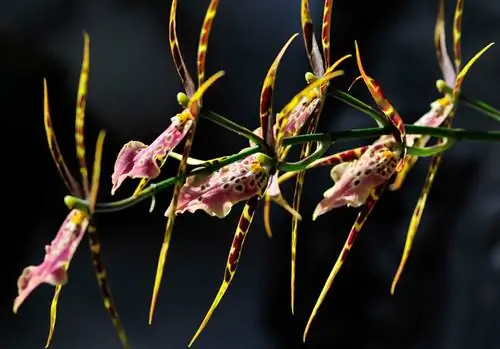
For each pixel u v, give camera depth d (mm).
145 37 2227
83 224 612
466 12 1608
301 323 1760
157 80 2238
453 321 1576
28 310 2193
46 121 605
